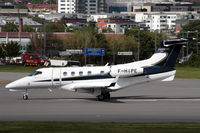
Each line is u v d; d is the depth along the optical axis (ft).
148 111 303.07
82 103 343.67
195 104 339.57
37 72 367.25
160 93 422.82
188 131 231.09
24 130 232.12
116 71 358.23
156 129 235.40
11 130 231.91
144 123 254.27
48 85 365.20
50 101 356.79
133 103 344.49
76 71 363.97
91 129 234.79
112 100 363.76
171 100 364.79
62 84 364.17
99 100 360.89
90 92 360.48
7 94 410.11
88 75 361.71
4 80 563.48
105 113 294.25
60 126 242.99
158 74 362.12
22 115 285.84
